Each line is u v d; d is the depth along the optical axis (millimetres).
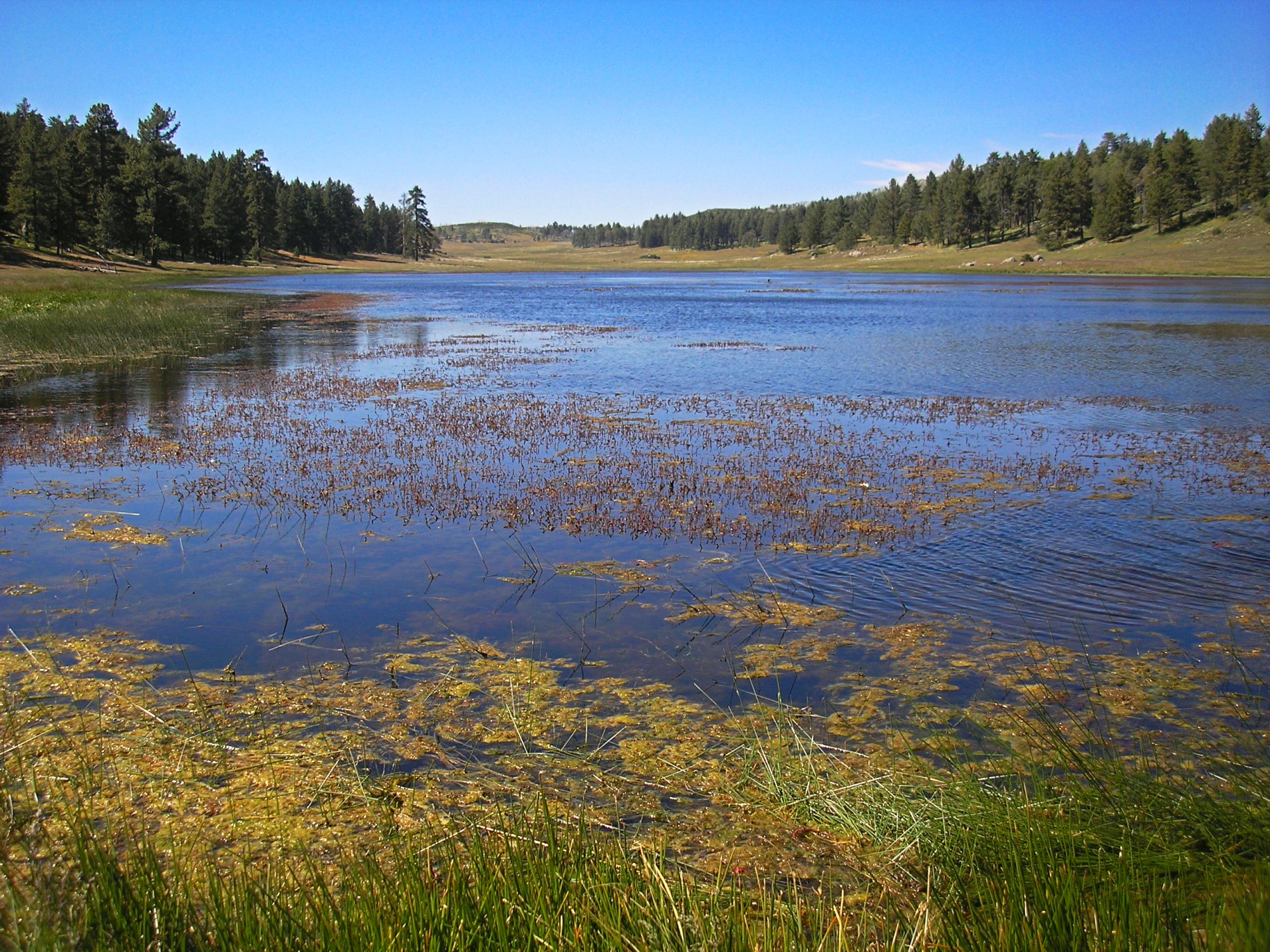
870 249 163750
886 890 4133
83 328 30375
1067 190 125312
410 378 23891
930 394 21344
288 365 26375
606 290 81562
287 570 9297
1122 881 3689
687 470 13641
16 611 8141
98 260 86188
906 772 5441
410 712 6316
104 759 5551
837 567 9438
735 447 15344
